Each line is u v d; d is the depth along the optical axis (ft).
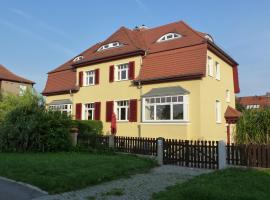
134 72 80.53
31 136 55.93
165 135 70.49
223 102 82.12
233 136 46.75
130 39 86.07
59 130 58.13
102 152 55.88
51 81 109.09
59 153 54.75
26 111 58.44
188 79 69.62
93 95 90.94
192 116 67.77
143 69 79.05
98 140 60.75
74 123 66.85
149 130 73.82
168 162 46.68
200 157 43.52
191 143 44.83
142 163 42.93
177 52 74.33
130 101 80.07
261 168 38.75
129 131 79.15
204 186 27.58
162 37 83.35
